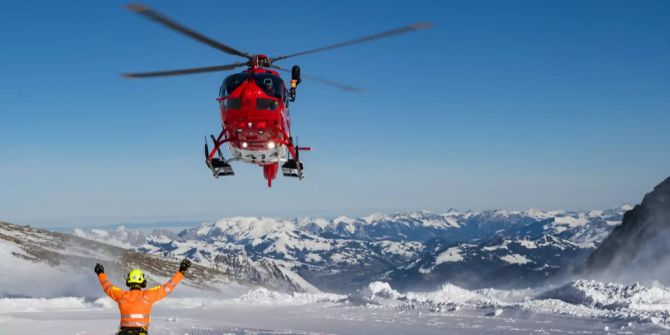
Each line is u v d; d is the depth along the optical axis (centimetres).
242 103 2302
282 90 2375
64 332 1736
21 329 1806
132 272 1029
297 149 2523
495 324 2230
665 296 2608
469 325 2214
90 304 3575
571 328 2084
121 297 999
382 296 3291
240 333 1858
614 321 2173
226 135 2480
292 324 2331
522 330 2052
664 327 2000
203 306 3431
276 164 2738
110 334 1694
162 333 1842
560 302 2605
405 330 2100
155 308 3325
